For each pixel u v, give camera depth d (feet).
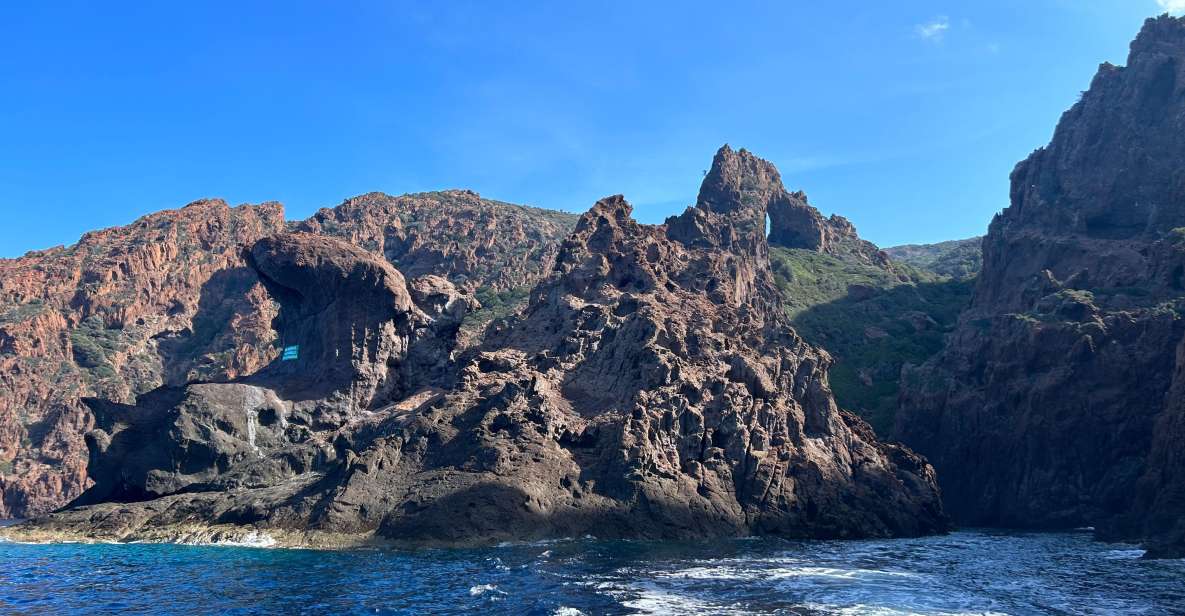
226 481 329.93
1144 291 472.44
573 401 341.00
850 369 628.69
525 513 282.36
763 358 365.40
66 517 315.37
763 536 307.37
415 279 434.71
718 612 165.37
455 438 313.12
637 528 289.53
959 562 247.70
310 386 384.06
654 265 426.92
